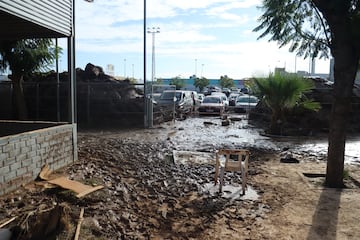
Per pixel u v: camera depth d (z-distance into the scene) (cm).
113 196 636
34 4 705
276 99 1602
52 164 774
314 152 1218
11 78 1659
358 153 1233
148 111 1852
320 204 642
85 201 584
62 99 1944
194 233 511
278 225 544
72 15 887
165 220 556
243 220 563
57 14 806
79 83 1911
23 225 452
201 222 553
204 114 2608
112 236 480
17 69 1627
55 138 789
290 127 1741
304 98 1777
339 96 761
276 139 1522
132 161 958
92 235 468
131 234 497
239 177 832
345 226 540
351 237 501
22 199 580
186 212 594
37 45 1625
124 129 1767
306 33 970
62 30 834
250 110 2328
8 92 1888
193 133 1658
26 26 786
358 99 2005
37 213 484
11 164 626
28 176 678
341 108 761
